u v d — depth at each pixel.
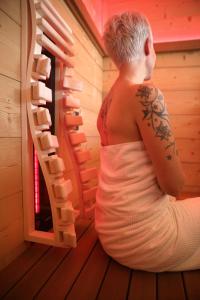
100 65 2.34
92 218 1.53
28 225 1.09
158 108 0.84
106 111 1.00
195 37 2.13
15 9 0.99
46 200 1.38
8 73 0.95
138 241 0.89
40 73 1.02
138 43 0.92
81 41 1.78
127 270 0.96
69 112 1.36
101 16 2.11
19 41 1.01
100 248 1.14
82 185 1.36
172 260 0.90
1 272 0.94
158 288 0.85
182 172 0.87
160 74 2.31
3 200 0.95
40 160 1.04
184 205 0.98
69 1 1.50
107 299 0.79
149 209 0.89
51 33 1.07
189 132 2.28
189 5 2.11
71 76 1.34
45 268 0.97
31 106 1.02
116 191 0.92
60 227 1.06
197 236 0.92
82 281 0.89
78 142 1.32
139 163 0.90
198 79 2.24
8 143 0.97
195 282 0.88
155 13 2.17
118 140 0.93
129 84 0.91
